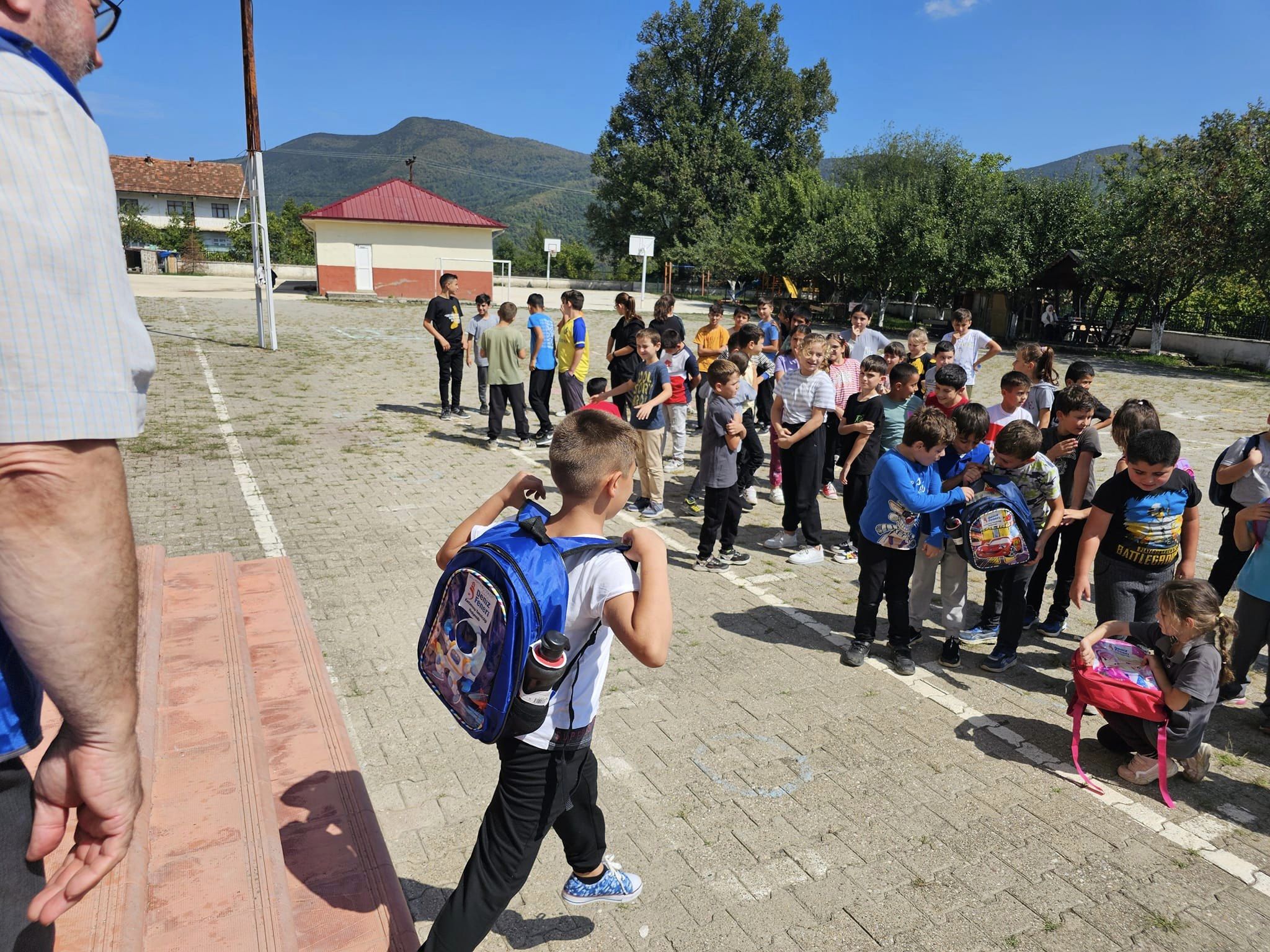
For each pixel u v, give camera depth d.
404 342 20.78
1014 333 30.30
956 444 5.01
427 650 2.15
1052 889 3.20
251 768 2.82
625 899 2.71
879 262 31.55
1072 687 4.07
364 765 3.80
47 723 2.50
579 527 2.26
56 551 0.92
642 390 7.58
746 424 8.21
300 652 4.09
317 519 7.18
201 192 63.66
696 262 47.62
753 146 54.09
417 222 35.06
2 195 0.86
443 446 10.25
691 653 5.12
